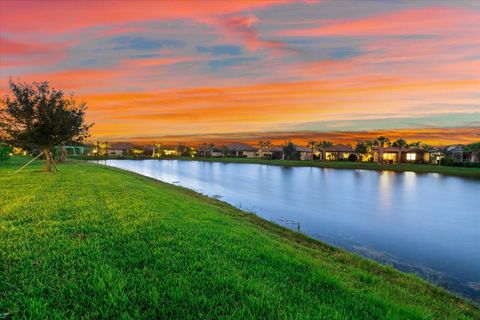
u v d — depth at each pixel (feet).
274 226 43.93
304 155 417.49
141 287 14.14
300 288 16.10
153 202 39.45
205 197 75.25
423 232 48.49
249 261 19.62
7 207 30.58
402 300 17.92
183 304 12.92
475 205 76.23
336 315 12.97
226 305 13.11
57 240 20.17
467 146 286.25
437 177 160.76
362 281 20.76
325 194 94.73
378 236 45.47
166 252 19.21
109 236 21.91
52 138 80.69
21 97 77.36
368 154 370.53
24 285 13.52
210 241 23.16
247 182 132.36
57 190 44.73
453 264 33.76
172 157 498.28
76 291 13.34
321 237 43.93
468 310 20.34
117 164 282.56
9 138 78.79
